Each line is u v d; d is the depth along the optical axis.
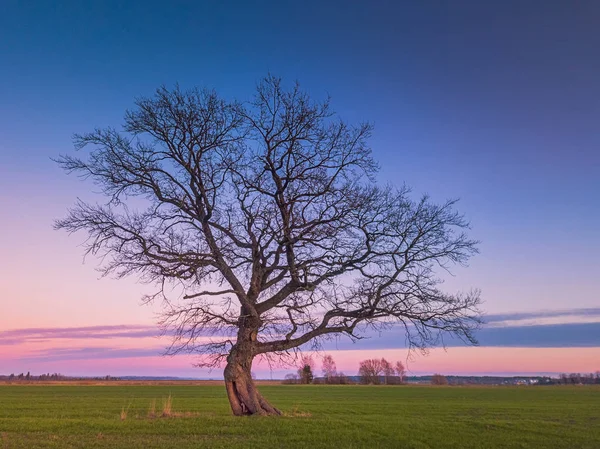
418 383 135.88
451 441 19.81
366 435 19.95
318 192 23.91
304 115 23.95
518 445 19.70
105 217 23.02
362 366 124.75
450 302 23.78
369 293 23.94
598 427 28.42
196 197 24.09
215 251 23.17
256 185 24.00
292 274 23.64
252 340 23.86
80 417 27.50
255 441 17.56
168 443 16.95
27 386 96.19
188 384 125.12
